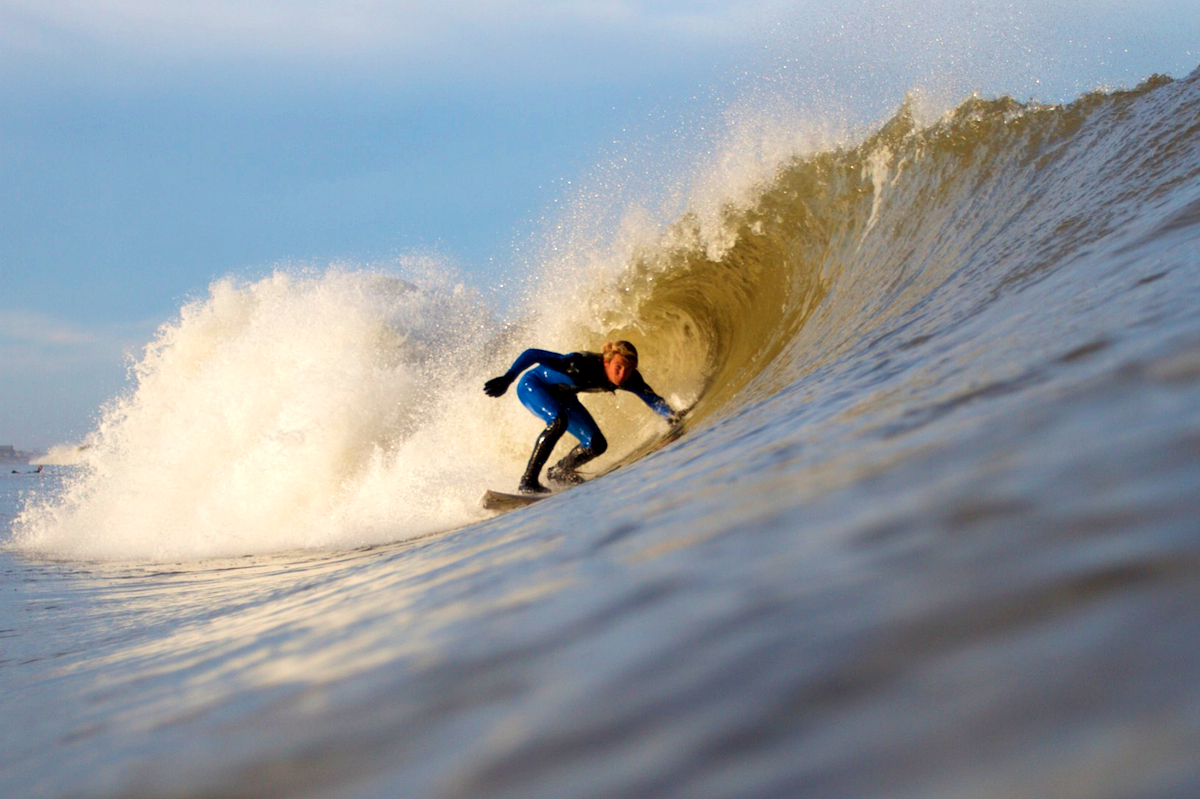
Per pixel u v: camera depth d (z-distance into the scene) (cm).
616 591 331
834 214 2844
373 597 613
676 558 360
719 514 444
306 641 489
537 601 363
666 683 209
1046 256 1373
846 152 2908
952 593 211
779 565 291
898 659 180
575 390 2461
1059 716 135
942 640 183
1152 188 1467
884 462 418
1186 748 114
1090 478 272
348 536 2548
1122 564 194
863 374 1023
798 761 148
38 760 386
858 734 152
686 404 2816
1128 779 109
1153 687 136
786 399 1177
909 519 295
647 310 3200
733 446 853
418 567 750
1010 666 160
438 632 365
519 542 672
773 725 167
